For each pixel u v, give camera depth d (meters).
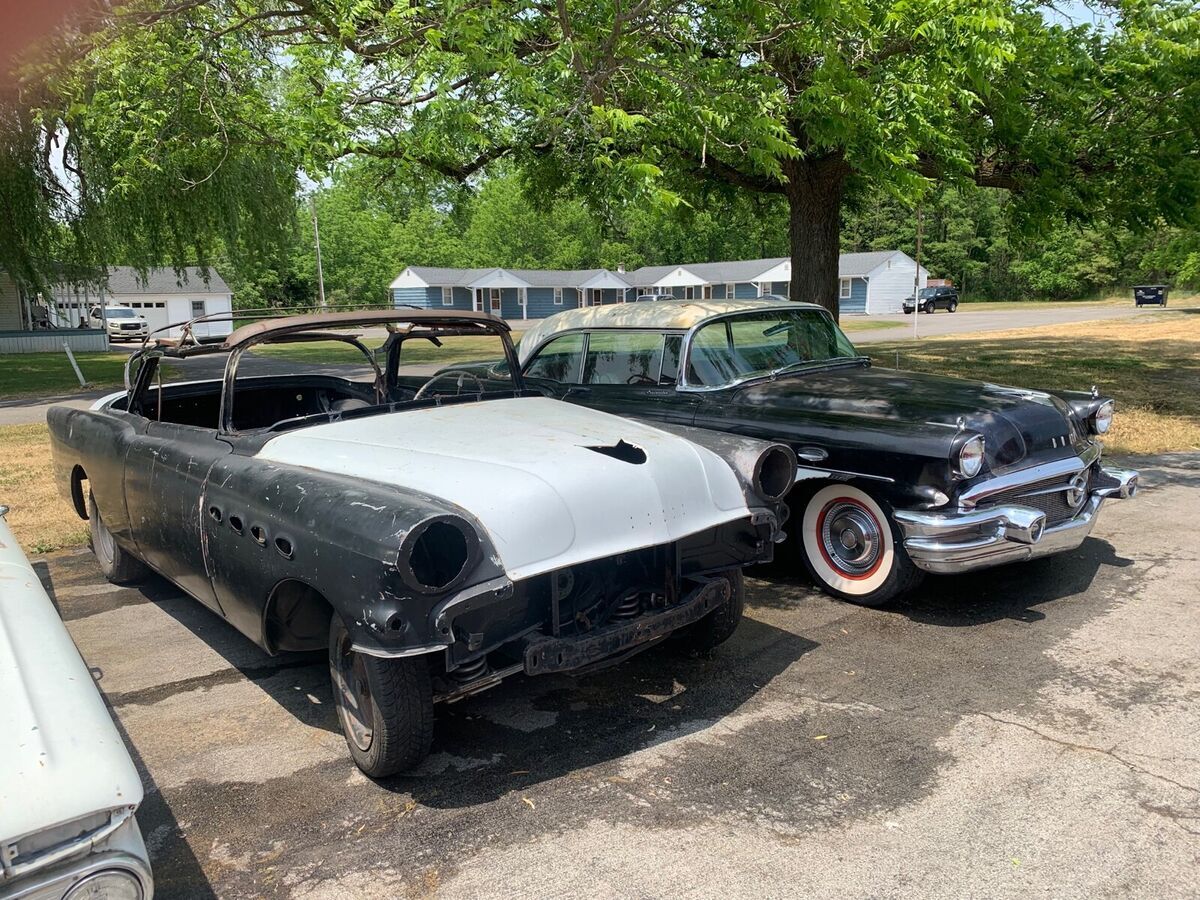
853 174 12.05
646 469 3.36
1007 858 2.59
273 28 9.43
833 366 5.93
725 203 15.91
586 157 6.21
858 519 4.75
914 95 5.73
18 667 2.15
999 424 4.49
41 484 8.11
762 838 2.73
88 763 1.85
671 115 5.67
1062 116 10.14
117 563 5.22
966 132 9.33
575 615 3.25
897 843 2.68
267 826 2.87
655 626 3.30
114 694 3.90
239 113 8.54
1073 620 4.47
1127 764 3.10
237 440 3.83
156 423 4.52
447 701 3.10
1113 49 9.48
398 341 5.03
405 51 6.00
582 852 2.69
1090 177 11.02
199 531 3.64
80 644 4.48
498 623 3.05
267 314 4.20
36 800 1.73
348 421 3.95
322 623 3.36
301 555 2.95
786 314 6.04
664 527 3.30
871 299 55.56
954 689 3.74
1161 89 9.45
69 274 20.89
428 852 2.71
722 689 3.81
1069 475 4.71
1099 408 5.09
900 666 3.99
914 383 5.30
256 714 3.70
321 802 3.01
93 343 29.38
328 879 2.59
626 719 3.56
